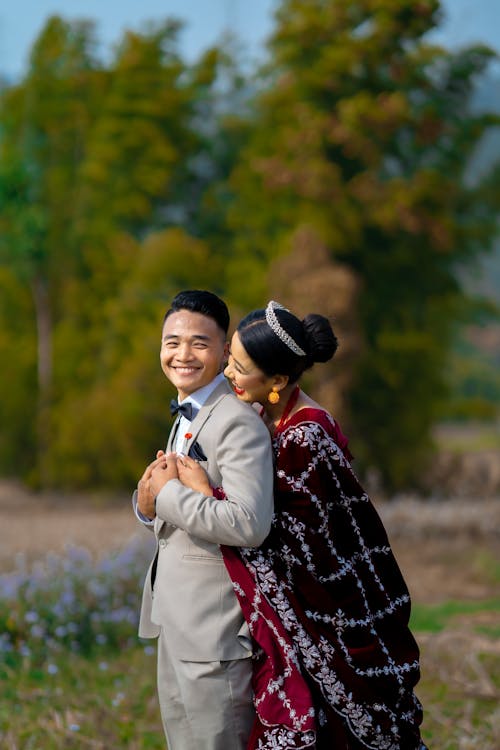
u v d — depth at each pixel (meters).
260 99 23.33
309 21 22.56
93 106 24.05
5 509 20.45
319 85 22.52
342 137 22.09
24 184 23.41
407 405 23.23
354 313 20.89
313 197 22.39
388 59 22.70
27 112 23.97
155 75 23.55
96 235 23.70
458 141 23.80
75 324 23.67
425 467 23.16
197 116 25.25
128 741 6.16
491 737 6.22
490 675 7.75
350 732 3.82
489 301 25.16
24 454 24.17
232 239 24.97
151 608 4.20
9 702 6.82
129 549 10.53
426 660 8.18
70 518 19.16
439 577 13.60
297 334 3.96
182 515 3.75
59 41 24.05
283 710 3.72
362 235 23.03
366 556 3.98
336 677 3.77
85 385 23.33
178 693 4.04
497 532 16.41
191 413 4.02
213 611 3.88
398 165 23.94
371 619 3.91
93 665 8.02
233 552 3.85
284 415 4.14
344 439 4.19
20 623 8.38
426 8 22.22
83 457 22.69
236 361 4.01
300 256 21.14
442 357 24.25
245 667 3.88
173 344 4.03
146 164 23.47
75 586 9.21
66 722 6.41
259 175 23.56
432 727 6.60
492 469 22.41
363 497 4.04
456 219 24.25
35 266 23.62
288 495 3.88
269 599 3.79
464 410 25.05
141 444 22.17
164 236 22.80
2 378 23.88
